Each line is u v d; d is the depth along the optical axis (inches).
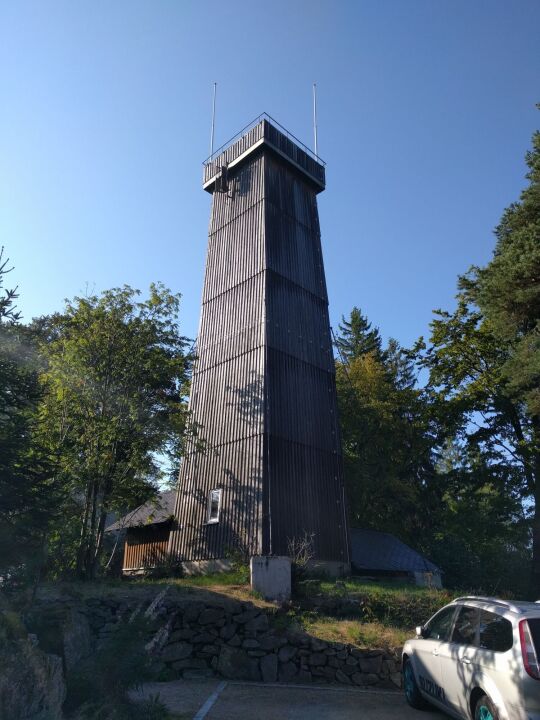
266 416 833.5
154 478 811.4
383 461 1393.9
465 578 1155.3
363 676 446.0
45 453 510.6
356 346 2255.2
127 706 278.1
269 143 1060.5
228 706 343.6
